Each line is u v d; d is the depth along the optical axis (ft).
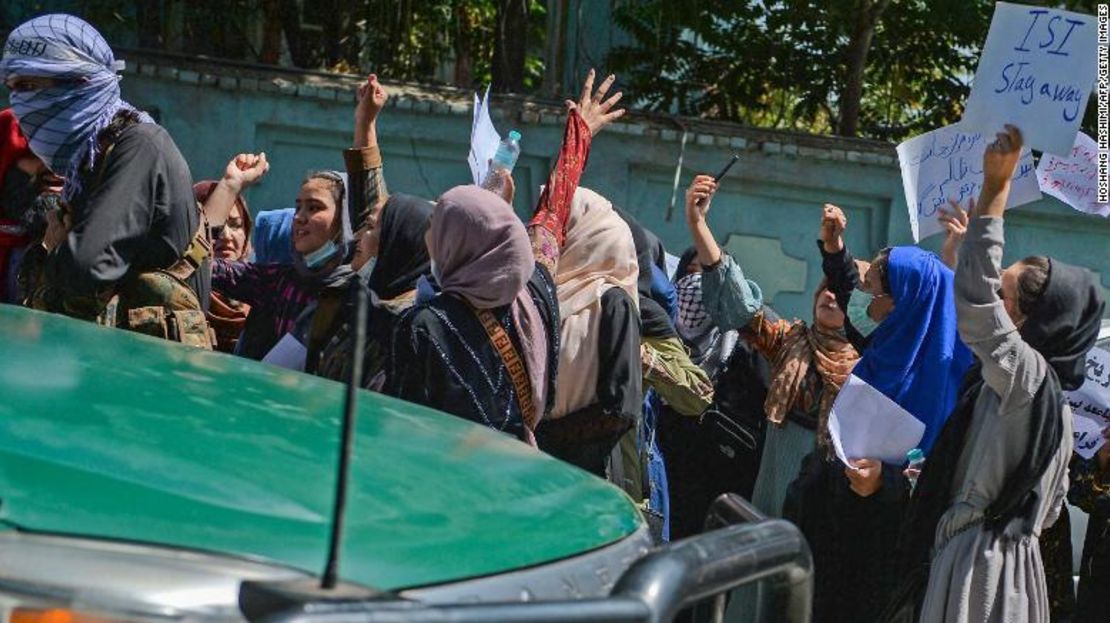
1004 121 15.14
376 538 6.22
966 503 14.42
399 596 5.18
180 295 14.20
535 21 39.45
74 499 5.93
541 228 14.29
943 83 36.65
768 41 35.63
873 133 37.50
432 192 28.55
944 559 14.47
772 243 29.63
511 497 7.29
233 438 7.09
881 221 29.86
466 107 28.14
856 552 16.74
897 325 16.67
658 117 29.89
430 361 12.42
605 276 15.05
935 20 34.17
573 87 35.40
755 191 29.48
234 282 16.63
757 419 19.42
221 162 27.71
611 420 14.82
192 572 5.37
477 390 12.51
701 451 19.39
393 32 35.42
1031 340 14.89
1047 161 18.93
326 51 35.55
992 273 13.99
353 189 15.97
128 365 8.30
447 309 12.58
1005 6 15.17
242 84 27.53
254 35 36.47
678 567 6.14
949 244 17.78
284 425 7.57
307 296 16.14
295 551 5.88
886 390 16.65
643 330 16.52
